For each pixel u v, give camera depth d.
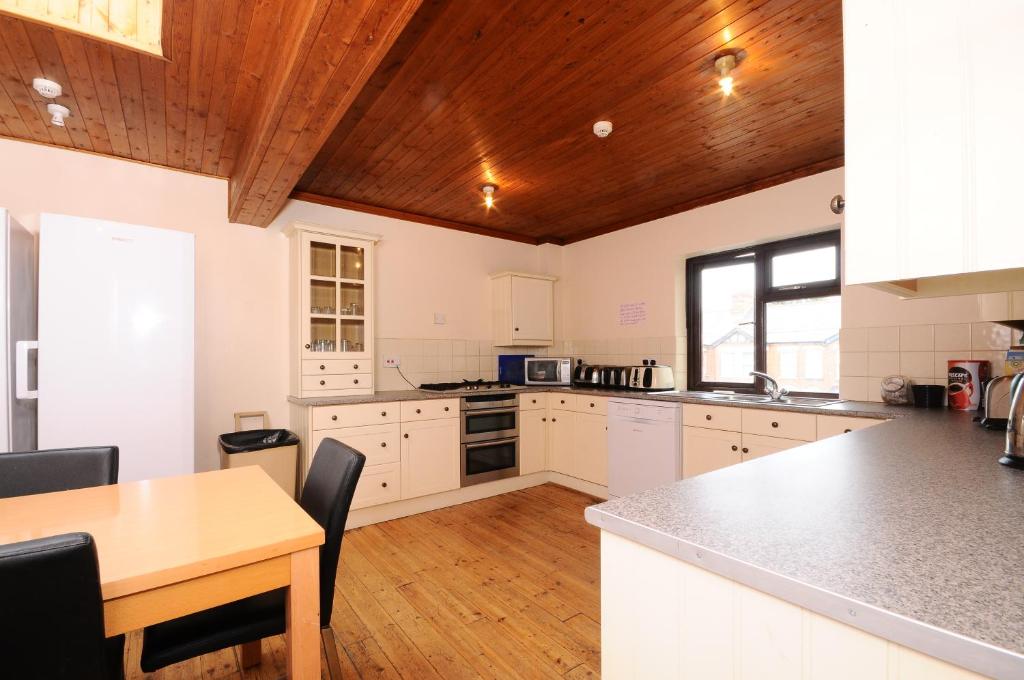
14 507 1.26
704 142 2.70
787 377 3.36
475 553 2.67
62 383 2.09
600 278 4.49
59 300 2.09
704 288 3.90
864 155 0.70
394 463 3.23
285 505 1.28
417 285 4.08
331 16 1.34
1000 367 2.34
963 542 0.68
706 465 2.97
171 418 2.31
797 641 0.58
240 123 2.42
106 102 2.21
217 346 3.17
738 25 1.74
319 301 3.36
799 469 1.13
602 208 3.92
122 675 1.12
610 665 0.81
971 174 0.62
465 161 2.95
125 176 2.87
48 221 2.08
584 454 3.79
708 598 0.68
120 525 1.13
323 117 1.89
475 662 1.73
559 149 2.78
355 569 2.47
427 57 1.92
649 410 3.29
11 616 0.71
